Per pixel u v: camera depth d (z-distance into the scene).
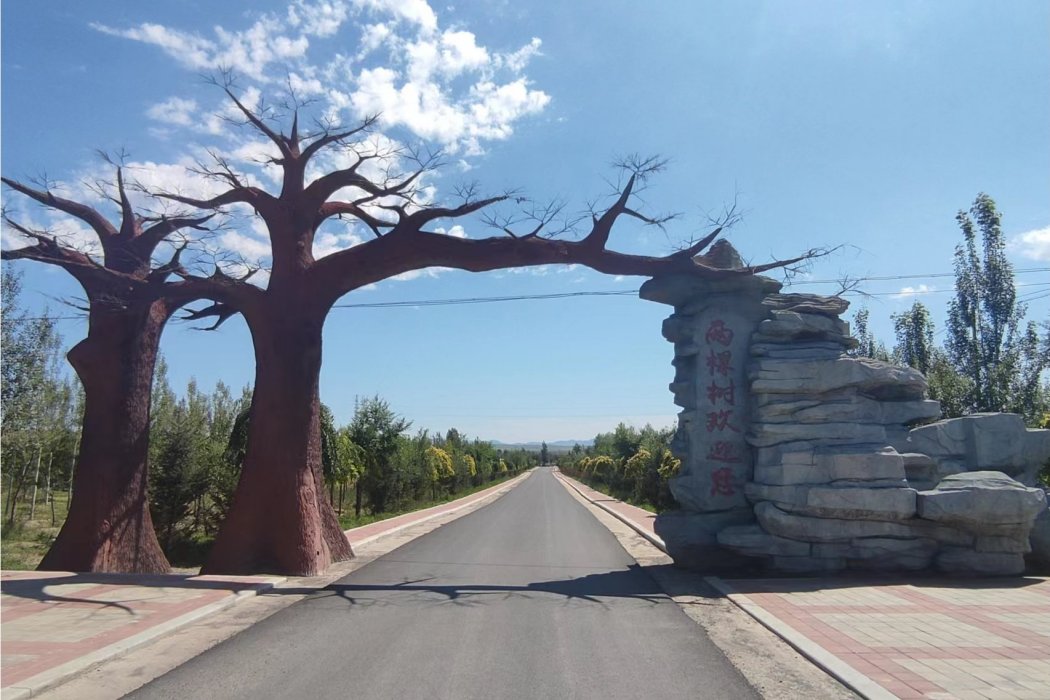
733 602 9.45
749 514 12.65
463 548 16.14
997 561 11.15
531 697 5.58
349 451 24.06
